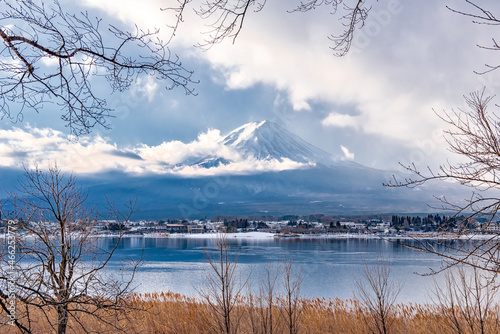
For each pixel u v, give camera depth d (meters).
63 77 4.36
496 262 4.30
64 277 8.14
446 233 4.58
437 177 4.59
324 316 14.54
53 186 8.40
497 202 4.37
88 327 9.23
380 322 12.40
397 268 55.47
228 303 10.76
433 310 12.27
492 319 8.41
